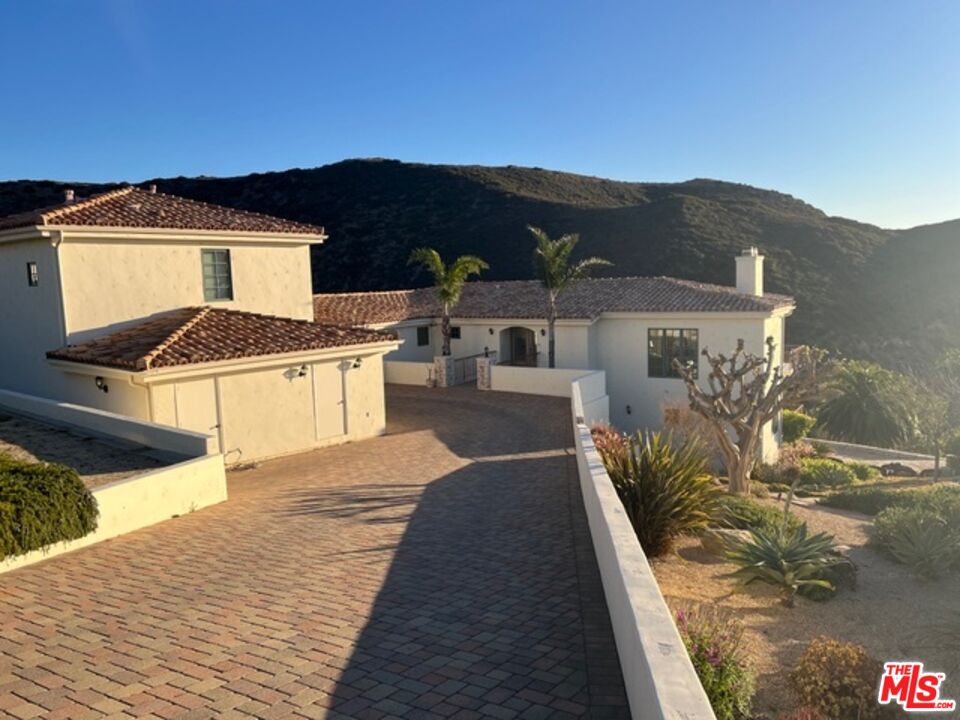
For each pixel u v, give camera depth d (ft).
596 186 372.79
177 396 56.65
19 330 67.92
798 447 103.30
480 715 18.39
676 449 50.11
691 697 12.60
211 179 360.48
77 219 62.28
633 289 102.37
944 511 53.83
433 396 93.45
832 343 168.14
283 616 25.43
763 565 40.06
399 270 246.27
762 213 252.62
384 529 36.94
